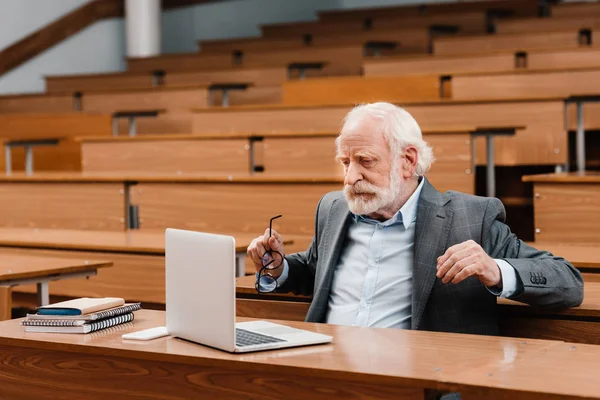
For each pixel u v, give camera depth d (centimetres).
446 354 141
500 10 735
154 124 612
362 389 131
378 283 191
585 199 327
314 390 135
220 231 366
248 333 157
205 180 368
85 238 321
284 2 926
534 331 182
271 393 140
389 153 185
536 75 495
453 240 185
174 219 375
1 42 779
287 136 430
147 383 153
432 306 182
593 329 176
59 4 829
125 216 386
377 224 193
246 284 212
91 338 162
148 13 836
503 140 456
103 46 867
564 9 692
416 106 466
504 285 169
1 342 167
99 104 635
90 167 475
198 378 147
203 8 924
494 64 559
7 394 171
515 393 119
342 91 532
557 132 448
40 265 255
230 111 511
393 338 155
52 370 164
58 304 174
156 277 298
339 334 159
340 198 205
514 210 479
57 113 613
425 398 127
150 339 160
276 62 679
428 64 574
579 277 178
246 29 923
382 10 783
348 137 186
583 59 542
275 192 356
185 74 664
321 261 199
